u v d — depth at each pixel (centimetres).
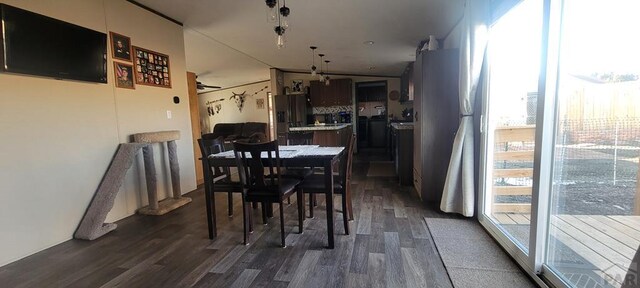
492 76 250
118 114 312
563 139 162
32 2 234
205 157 254
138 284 189
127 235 270
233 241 251
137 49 335
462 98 267
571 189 158
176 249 238
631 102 122
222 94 1074
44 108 245
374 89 856
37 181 241
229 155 260
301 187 259
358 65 679
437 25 376
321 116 837
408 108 728
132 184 332
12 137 225
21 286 190
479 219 271
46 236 247
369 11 329
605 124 134
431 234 250
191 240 255
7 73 221
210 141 306
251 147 231
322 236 255
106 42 294
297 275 194
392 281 184
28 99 234
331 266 204
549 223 173
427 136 331
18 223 229
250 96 1013
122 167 294
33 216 238
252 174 243
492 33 246
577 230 154
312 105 817
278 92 778
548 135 168
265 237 257
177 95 399
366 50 527
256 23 393
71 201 267
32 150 238
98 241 258
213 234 258
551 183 170
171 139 359
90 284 190
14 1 222
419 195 362
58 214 256
